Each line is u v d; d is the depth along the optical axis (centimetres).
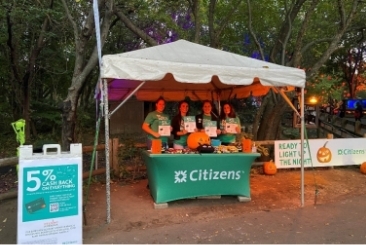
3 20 969
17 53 1149
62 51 1298
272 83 533
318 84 1622
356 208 553
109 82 632
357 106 2434
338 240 418
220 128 642
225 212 528
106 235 431
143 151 634
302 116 572
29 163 370
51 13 915
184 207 550
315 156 848
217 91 889
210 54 569
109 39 1364
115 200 586
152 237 425
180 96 880
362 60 2659
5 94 1341
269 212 529
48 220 376
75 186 391
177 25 1125
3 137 1235
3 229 456
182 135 611
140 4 896
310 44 1001
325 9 1091
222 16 1146
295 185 704
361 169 826
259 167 838
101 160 930
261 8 1124
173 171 554
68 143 698
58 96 1636
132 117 1391
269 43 1238
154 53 526
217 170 574
